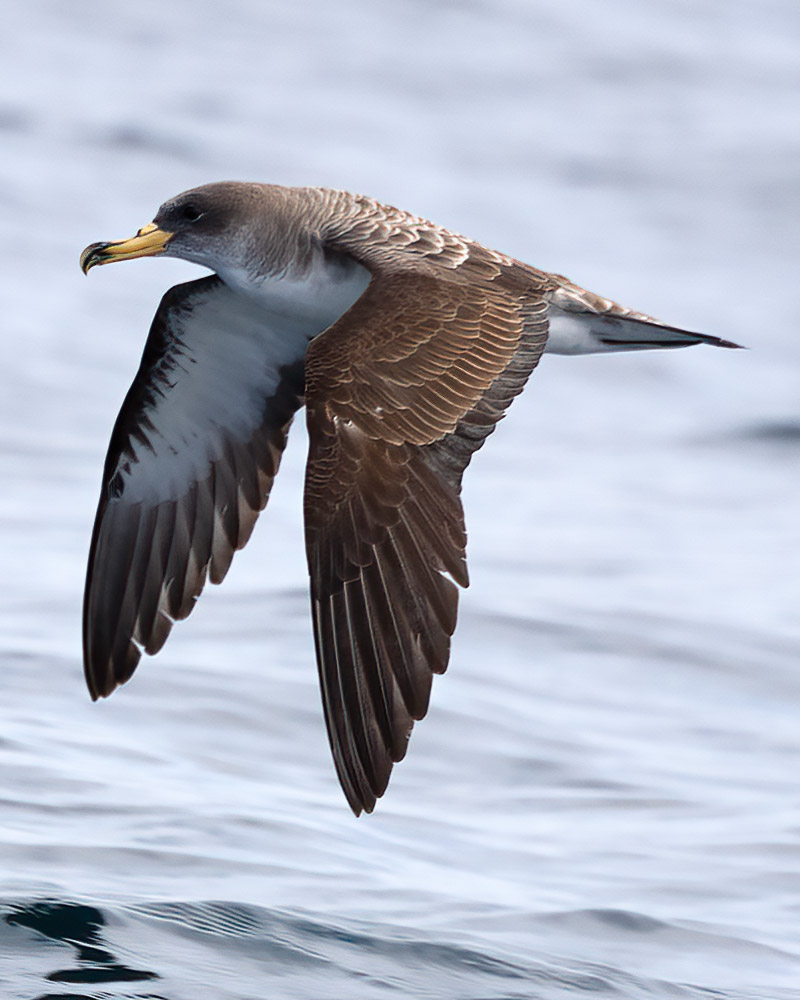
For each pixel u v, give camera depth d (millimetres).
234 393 10586
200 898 9633
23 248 28750
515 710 13633
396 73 41812
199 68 40438
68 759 11539
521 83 42062
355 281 9883
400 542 7520
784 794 12375
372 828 11242
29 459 19766
